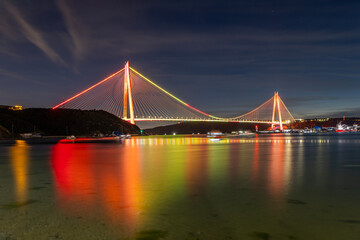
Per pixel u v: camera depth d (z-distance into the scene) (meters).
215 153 37.09
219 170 21.02
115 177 18.05
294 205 11.47
